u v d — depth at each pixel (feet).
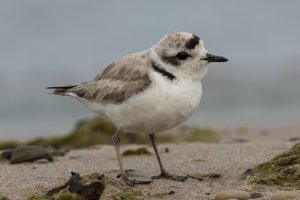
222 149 38.06
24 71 74.18
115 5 92.99
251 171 29.96
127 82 28.55
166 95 27.81
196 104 28.81
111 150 39.78
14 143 46.93
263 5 93.91
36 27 84.58
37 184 28.09
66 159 36.99
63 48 80.64
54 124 61.11
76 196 24.25
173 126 29.22
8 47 79.66
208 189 28.09
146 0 95.40
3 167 34.45
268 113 63.57
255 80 74.28
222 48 82.02
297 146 30.22
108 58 78.59
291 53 81.15
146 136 46.83
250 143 40.93
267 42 84.02
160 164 30.60
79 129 48.01
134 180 29.09
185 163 34.06
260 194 26.03
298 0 95.50
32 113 64.69
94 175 28.12
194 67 28.53
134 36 84.53
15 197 26.30
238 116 62.90
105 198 25.99
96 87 29.94
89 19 88.33
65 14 87.97
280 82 73.41
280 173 28.17
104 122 48.42
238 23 88.28
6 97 68.03
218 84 72.90
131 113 28.37
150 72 28.30
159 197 26.73
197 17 90.33
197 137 48.47
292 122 58.80
